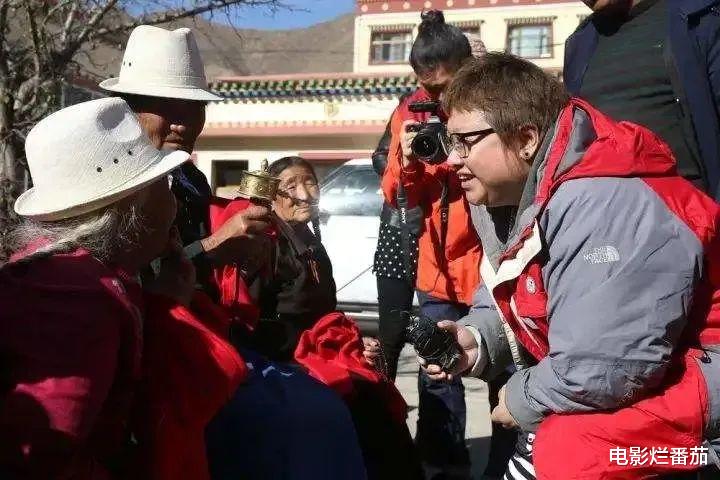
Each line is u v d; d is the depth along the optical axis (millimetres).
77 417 1590
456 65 3309
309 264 2926
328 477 2514
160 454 1952
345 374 2879
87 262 1723
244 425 2461
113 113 1877
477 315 2428
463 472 3807
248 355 2627
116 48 8609
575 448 1847
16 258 1791
